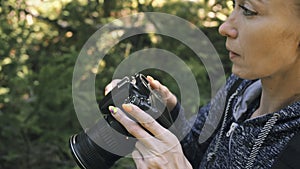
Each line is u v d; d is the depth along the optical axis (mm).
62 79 3203
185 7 3219
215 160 1225
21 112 3242
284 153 1055
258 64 1075
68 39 3471
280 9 1035
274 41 1051
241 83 1283
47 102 3209
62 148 3225
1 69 3256
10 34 3275
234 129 1179
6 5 3305
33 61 3424
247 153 1139
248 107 1249
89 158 1228
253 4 1050
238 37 1091
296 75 1107
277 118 1107
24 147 3283
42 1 3396
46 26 3461
